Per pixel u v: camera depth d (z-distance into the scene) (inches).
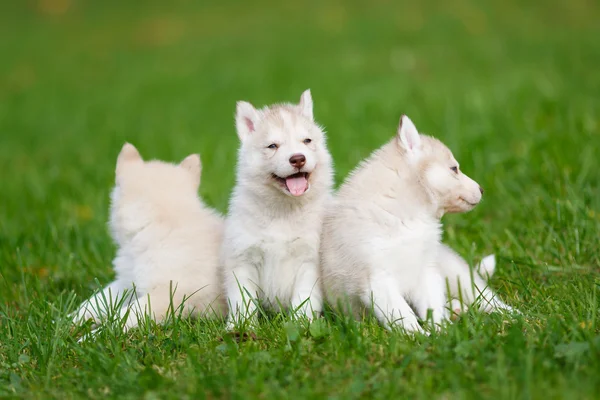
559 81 902.4
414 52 1240.2
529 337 284.4
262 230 354.0
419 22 1485.0
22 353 327.9
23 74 1397.6
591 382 247.6
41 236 517.0
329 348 295.6
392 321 318.7
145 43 1587.1
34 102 1184.2
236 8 1800.0
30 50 1604.3
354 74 1110.4
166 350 310.0
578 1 1524.4
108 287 391.9
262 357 286.0
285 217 354.9
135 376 282.4
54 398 277.1
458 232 467.2
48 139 946.7
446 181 347.3
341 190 356.2
